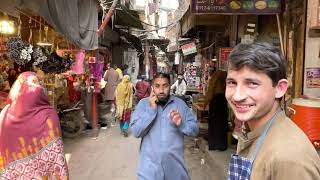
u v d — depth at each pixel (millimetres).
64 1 6145
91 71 11906
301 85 5316
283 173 1281
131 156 8227
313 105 3773
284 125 1422
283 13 6320
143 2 25406
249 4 6082
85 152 8562
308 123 3777
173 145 3609
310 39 5180
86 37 8438
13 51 5102
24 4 4348
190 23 12273
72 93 10523
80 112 10422
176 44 22500
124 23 19750
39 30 6301
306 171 1250
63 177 3691
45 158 3627
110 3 14141
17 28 5430
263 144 1431
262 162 1373
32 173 3590
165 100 3711
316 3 4379
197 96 13508
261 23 8234
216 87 8016
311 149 1321
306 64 5230
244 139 1558
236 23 9320
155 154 3580
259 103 1447
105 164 7551
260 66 1412
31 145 3600
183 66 25453
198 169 7301
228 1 6133
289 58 5941
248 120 1472
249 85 1451
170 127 3645
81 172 6980
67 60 8094
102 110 15094
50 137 3650
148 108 3678
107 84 13898
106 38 18500
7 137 3611
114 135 10719
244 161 1491
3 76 5590
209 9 6180
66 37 6367
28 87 3631
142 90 14430
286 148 1312
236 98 1456
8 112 3635
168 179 3592
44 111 3678
